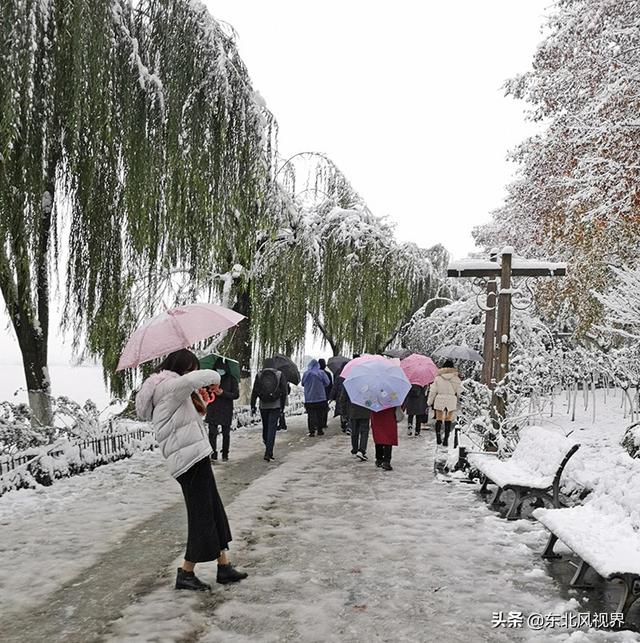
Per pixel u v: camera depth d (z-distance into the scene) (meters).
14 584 5.04
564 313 17.47
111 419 11.10
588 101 14.03
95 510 7.39
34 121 8.98
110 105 9.73
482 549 5.88
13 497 7.99
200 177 11.30
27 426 9.10
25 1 8.52
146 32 11.26
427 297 24.36
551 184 14.62
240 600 4.67
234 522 6.86
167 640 4.01
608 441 10.73
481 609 4.52
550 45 15.36
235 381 10.98
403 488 8.66
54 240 10.47
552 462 6.93
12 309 10.30
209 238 11.99
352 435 11.40
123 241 11.13
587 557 4.51
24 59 8.45
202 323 5.75
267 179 13.85
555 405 16.98
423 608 4.53
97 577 5.18
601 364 14.31
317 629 4.18
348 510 7.40
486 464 8.08
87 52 9.27
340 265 18.56
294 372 14.21
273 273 17.97
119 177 10.71
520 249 20.59
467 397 10.56
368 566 5.42
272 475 9.59
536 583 5.02
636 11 13.03
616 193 11.49
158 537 6.32
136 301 12.80
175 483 8.89
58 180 10.38
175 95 10.95
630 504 5.13
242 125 12.34
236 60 13.13
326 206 19.62
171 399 4.93
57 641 4.04
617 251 13.00
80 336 11.13
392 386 9.84
